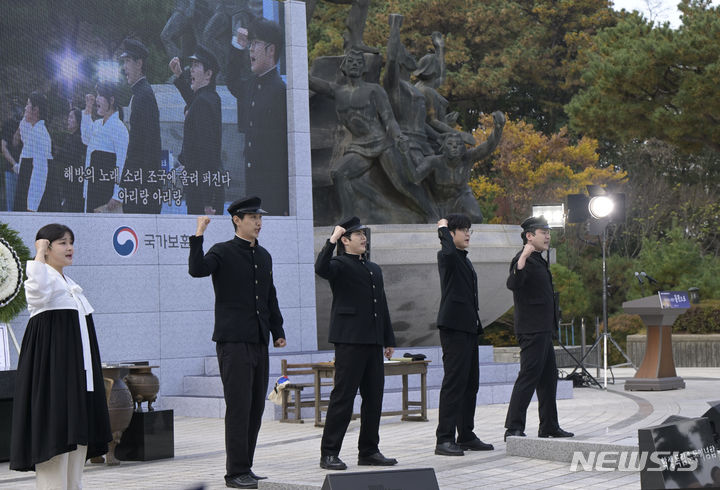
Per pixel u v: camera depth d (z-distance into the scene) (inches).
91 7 573.0
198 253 295.6
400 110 724.0
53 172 554.3
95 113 570.6
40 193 549.6
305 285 629.3
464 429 364.5
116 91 578.6
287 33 642.2
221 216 603.5
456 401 351.6
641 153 1515.7
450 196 720.3
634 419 458.0
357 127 697.0
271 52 636.1
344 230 323.9
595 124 967.0
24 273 439.8
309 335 628.1
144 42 589.9
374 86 703.1
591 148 1435.8
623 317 1189.7
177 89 598.5
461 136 714.8
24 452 250.4
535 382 363.6
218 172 609.9
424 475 199.2
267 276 313.6
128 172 577.9
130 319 565.0
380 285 330.6
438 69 757.9
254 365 305.0
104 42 576.4
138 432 370.3
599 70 925.2
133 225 571.8
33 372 250.8
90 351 256.2
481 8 1456.7
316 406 474.6
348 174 694.5
